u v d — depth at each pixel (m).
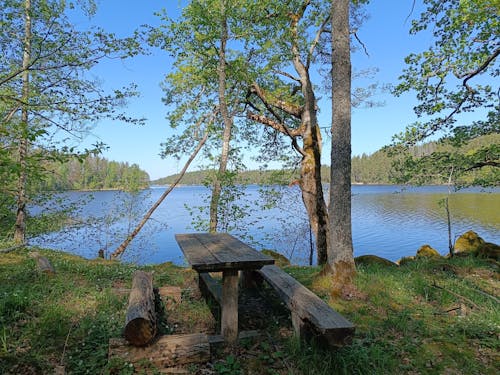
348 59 4.84
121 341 2.61
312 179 9.76
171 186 9.89
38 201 7.43
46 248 8.09
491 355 2.84
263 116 10.24
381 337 3.12
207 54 8.61
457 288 4.63
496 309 3.73
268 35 8.48
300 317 2.88
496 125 6.79
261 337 3.08
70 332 3.03
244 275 4.69
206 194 8.83
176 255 13.41
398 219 22.16
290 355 2.73
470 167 7.18
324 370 2.48
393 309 3.83
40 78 5.88
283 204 10.28
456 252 8.09
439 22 6.58
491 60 6.26
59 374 2.38
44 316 3.24
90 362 2.53
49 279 4.57
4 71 5.65
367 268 5.93
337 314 2.63
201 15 7.50
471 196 37.06
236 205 8.10
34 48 5.45
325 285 4.48
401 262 7.82
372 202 34.19
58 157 3.79
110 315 3.46
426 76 6.65
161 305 3.84
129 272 5.46
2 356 2.48
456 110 7.11
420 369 2.62
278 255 8.26
